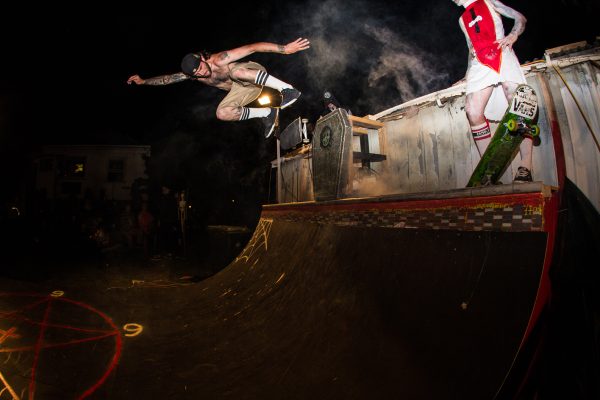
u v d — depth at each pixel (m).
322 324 2.43
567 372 1.46
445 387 1.48
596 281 1.89
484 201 1.92
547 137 3.32
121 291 4.68
